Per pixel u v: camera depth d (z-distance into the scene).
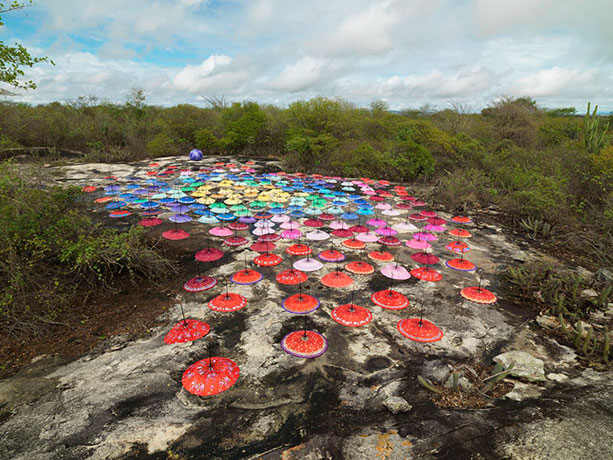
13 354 4.76
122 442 3.50
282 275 7.03
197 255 7.57
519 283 7.22
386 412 4.02
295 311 5.81
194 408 4.00
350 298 6.63
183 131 26.36
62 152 21.23
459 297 6.82
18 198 5.96
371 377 4.63
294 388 4.39
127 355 4.84
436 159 18.84
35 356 4.75
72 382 4.29
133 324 5.55
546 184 11.62
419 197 14.57
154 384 4.32
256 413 3.97
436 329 5.46
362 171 18.75
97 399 4.04
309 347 5.01
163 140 23.44
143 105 27.95
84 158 19.67
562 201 10.76
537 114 26.16
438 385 4.52
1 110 19.94
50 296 5.53
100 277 6.24
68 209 7.28
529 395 4.25
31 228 5.78
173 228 9.88
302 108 24.25
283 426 3.79
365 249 8.98
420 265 8.14
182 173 16.94
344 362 4.91
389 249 9.10
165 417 3.85
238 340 5.29
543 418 3.71
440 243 9.69
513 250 9.30
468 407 4.09
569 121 24.16
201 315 5.89
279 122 25.00
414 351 5.21
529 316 6.27
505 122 21.14
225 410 4.00
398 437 3.56
